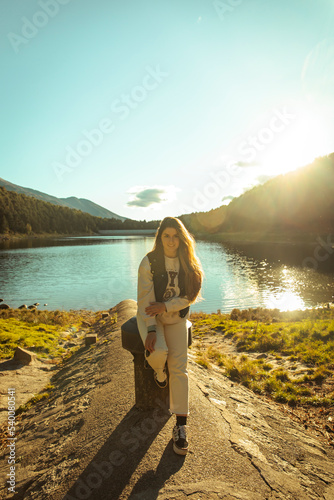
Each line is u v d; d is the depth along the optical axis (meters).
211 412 3.35
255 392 5.24
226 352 8.57
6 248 105.62
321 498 2.33
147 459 2.49
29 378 6.70
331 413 4.38
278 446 3.02
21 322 13.08
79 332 12.48
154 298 2.48
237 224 148.25
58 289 34.00
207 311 22.70
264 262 56.28
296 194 124.25
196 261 2.60
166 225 2.52
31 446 3.50
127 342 3.05
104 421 3.24
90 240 164.62
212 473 2.35
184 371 2.53
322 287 31.89
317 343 8.11
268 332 10.13
